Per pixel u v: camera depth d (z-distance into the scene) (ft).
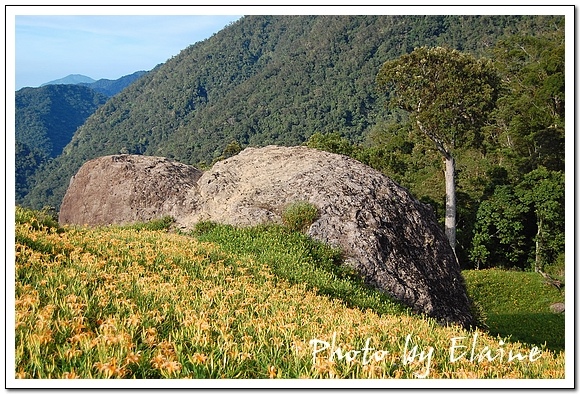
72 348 12.49
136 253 26.48
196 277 24.94
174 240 34.24
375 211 43.88
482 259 116.88
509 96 137.39
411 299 38.73
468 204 120.78
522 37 156.56
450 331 22.49
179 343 14.39
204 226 45.44
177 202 51.65
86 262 21.38
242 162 53.83
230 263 31.24
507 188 118.01
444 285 43.60
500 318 66.28
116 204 55.01
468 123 98.68
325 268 36.78
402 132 143.23
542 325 61.11
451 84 93.50
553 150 132.67
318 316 20.61
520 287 89.81
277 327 16.60
